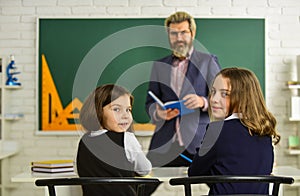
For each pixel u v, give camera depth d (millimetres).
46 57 4848
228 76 2545
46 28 4848
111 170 2502
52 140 4863
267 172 2506
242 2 4875
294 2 4863
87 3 4859
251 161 2469
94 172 2504
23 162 4867
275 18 4855
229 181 2191
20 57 4875
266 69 4844
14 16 4875
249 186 2482
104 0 4859
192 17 4801
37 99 4840
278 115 4883
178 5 4855
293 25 4863
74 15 4855
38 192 4895
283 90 4887
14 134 4879
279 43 4859
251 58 4852
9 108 4848
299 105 4730
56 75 4836
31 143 4875
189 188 2223
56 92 4836
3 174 4734
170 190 4824
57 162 3133
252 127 2480
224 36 4840
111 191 2486
